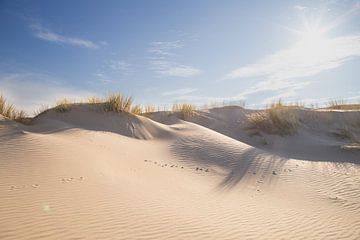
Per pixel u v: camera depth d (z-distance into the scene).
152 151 9.77
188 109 17.94
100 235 3.75
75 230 3.76
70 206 4.46
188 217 4.86
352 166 10.19
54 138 8.21
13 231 3.52
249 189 7.47
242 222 5.06
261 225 5.03
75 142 8.45
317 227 5.21
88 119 12.16
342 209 6.29
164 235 4.05
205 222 4.77
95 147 8.44
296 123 15.92
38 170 5.80
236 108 19.92
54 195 4.79
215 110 19.47
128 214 4.52
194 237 4.14
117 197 5.14
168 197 5.79
